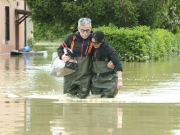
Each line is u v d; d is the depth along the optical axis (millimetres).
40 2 61125
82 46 19812
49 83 26156
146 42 50219
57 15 61562
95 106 16891
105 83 19734
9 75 31031
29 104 17531
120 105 17203
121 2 56469
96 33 19250
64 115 14766
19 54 60156
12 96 20438
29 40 86375
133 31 49250
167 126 12938
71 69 19750
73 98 19656
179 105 17219
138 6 59688
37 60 48719
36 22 65875
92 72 20047
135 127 12766
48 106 16922
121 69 19375
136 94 21266
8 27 67375
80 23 19672
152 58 51594
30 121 13688
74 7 58500
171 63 45375
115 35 49125
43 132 12125
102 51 19562
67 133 12000
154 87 24203
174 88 23781
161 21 66438
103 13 58156
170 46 61781
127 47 49188
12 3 69688
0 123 13383
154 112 15469
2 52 64062
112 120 13852
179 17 74625
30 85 25156
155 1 59656
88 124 13164
